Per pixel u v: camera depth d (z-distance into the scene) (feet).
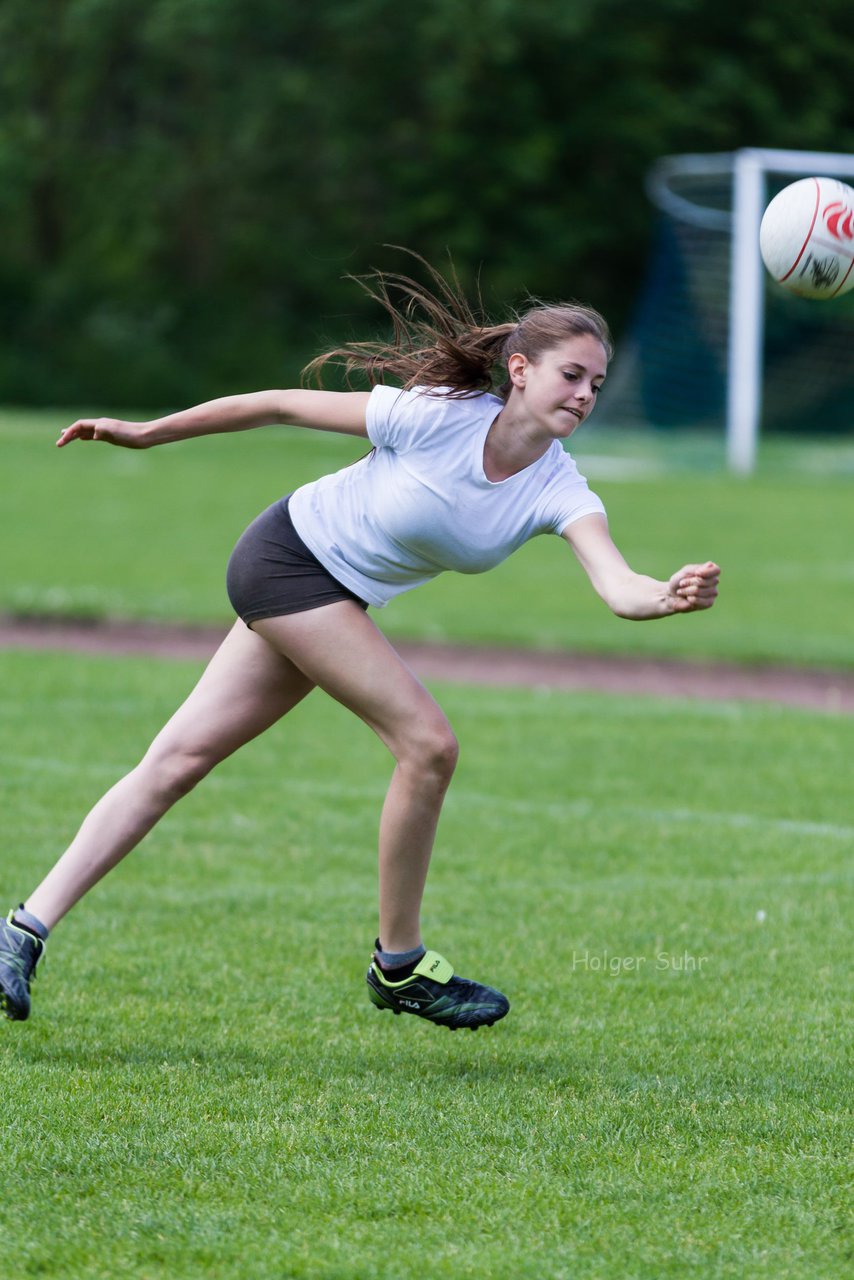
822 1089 48.57
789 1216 39.11
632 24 451.53
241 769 93.81
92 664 123.24
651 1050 52.26
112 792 51.42
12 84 438.40
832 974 60.59
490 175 455.63
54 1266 36.17
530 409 47.42
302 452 318.86
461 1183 40.73
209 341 451.12
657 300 357.61
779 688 122.72
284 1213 38.88
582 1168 41.93
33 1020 53.67
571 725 105.91
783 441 361.92
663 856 76.84
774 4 457.68
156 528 203.62
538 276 457.68
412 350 49.80
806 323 385.09
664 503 238.89
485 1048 52.39
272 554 49.70
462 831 81.00
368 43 437.99
